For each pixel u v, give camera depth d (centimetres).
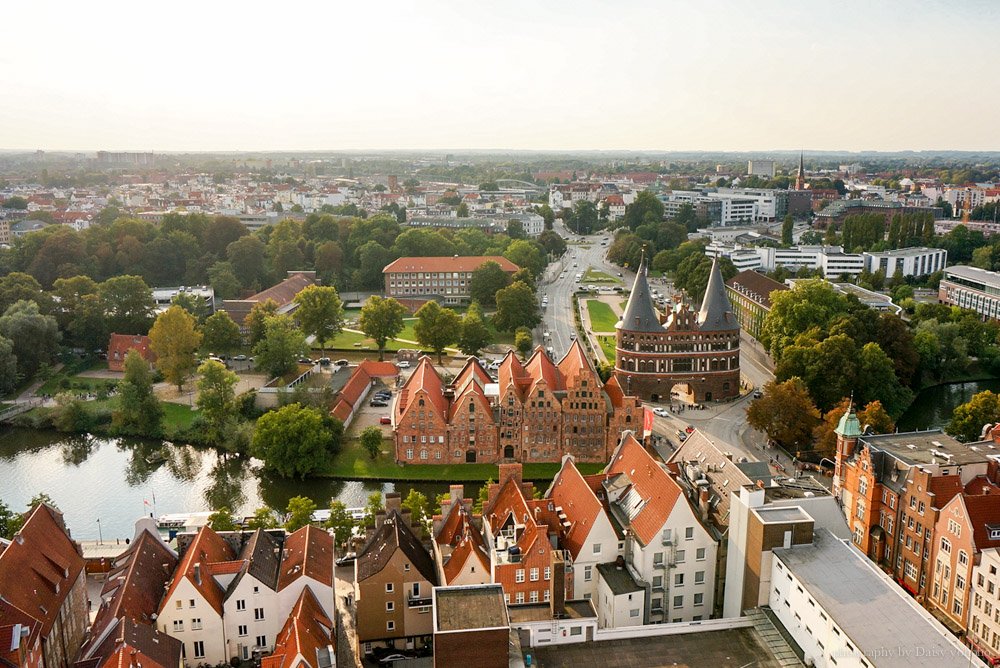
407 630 10512
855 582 8619
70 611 10031
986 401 16688
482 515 11756
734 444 18250
